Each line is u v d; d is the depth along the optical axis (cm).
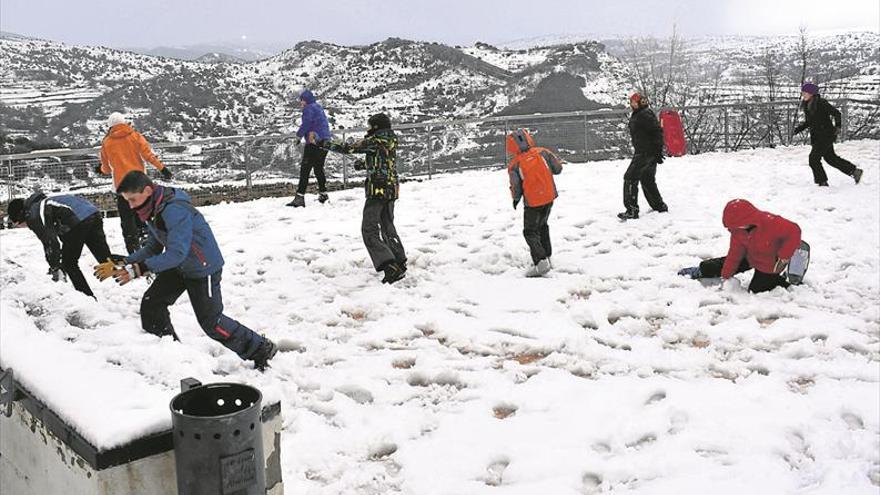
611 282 801
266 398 308
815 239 938
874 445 464
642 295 755
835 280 792
